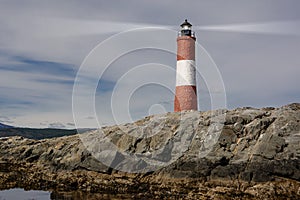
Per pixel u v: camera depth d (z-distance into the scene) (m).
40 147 42.25
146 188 32.09
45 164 40.03
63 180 35.47
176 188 31.25
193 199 28.53
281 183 29.00
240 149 31.92
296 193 28.09
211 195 28.91
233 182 30.41
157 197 29.70
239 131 33.34
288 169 29.23
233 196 28.52
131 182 33.25
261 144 30.94
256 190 28.70
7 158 42.12
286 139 30.50
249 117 33.97
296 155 29.41
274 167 29.59
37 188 33.81
